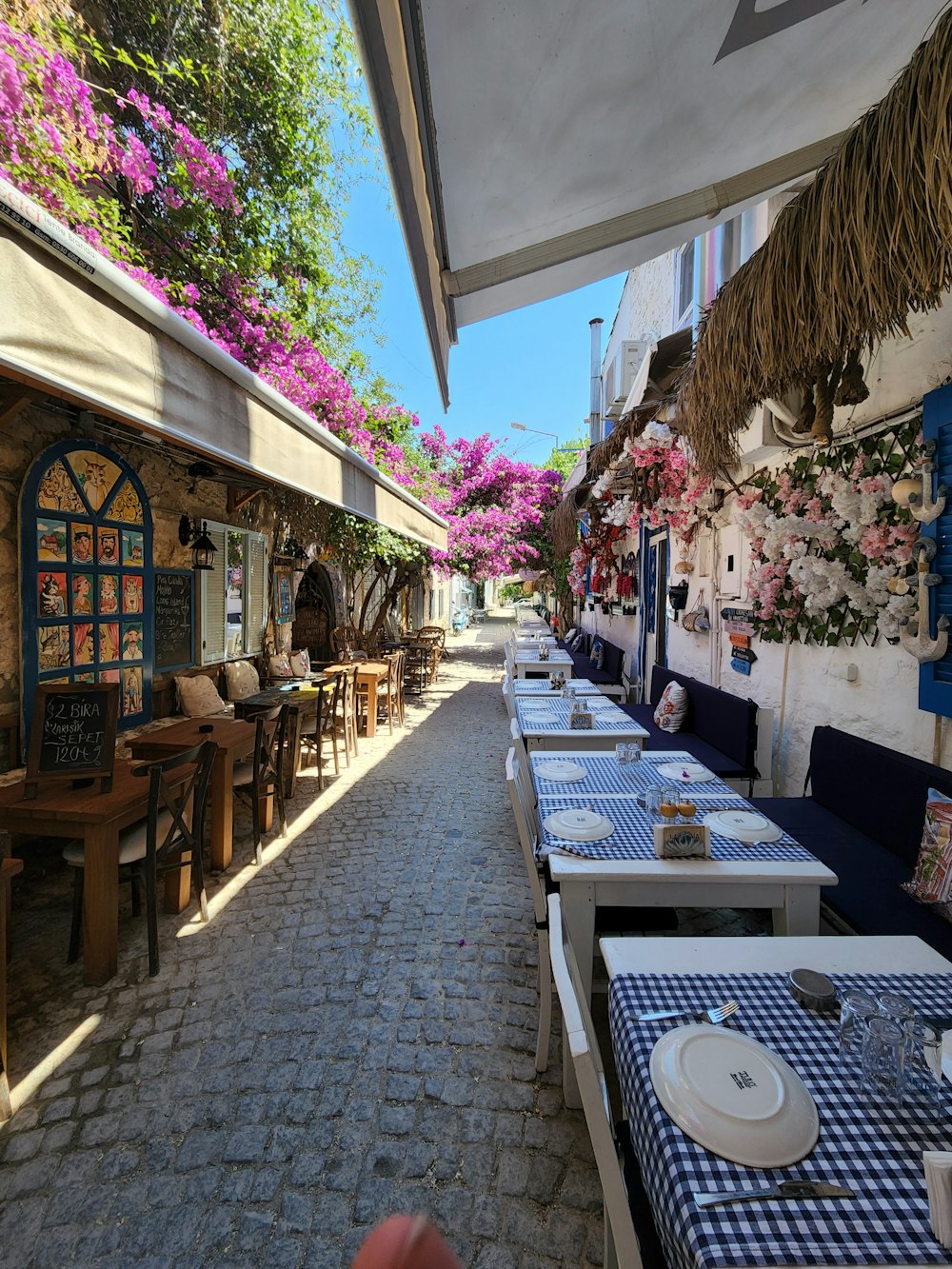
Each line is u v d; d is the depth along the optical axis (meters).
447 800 5.18
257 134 5.88
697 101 1.75
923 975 1.56
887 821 2.95
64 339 1.72
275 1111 2.06
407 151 1.32
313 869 3.86
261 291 6.28
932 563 2.75
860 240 1.51
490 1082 2.19
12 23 3.26
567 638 13.57
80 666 4.24
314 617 11.62
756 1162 1.02
